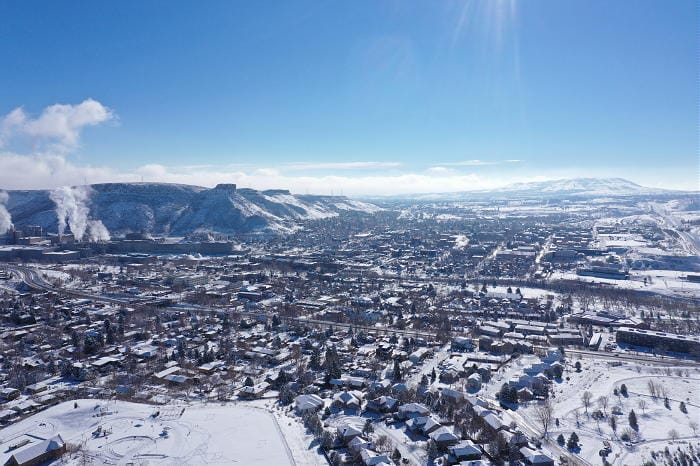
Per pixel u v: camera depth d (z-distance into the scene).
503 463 198.38
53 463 196.12
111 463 196.50
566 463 197.88
